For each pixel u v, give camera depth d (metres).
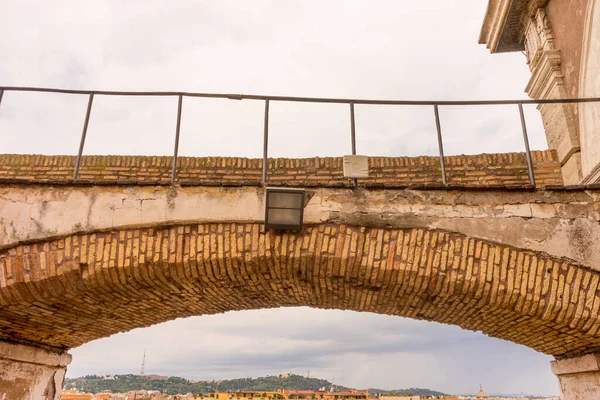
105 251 4.85
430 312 6.15
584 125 7.27
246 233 4.93
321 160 8.16
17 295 4.84
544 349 6.38
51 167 8.14
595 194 4.92
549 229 4.83
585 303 4.54
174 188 5.07
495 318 5.57
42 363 6.98
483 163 7.88
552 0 8.31
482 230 4.85
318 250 4.86
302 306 7.23
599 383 5.84
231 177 8.06
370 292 5.67
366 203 5.00
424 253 4.80
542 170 7.82
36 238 4.88
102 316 6.26
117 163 8.16
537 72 8.55
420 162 7.93
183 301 6.32
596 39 7.00
